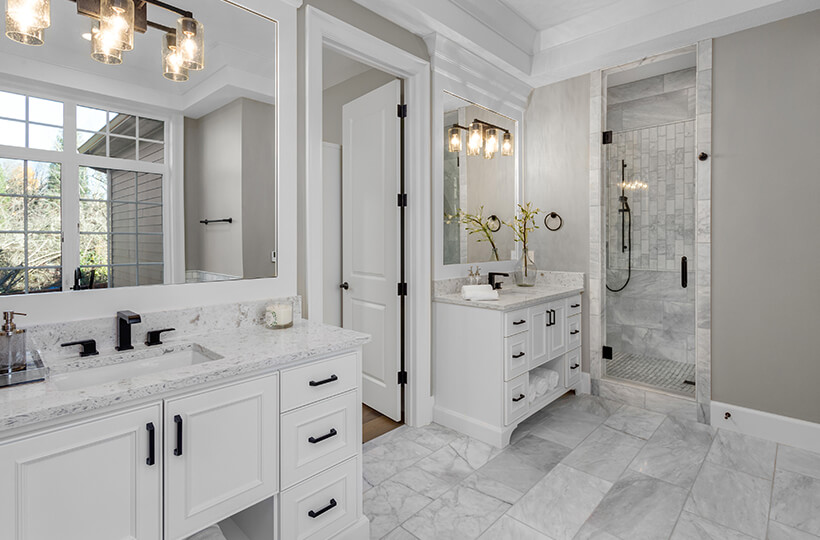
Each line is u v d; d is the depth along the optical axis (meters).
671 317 3.95
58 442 0.97
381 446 2.47
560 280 3.35
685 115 3.76
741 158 2.57
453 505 1.91
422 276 2.70
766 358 2.52
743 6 2.35
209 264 1.71
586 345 3.27
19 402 0.97
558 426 2.73
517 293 2.93
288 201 1.96
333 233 3.21
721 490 2.01
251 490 1.33
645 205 4.03
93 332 1.41
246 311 1.79
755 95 2.52
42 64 1.32
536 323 2.71
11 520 0.92
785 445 2.45
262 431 1.35
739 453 2.36
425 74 2.67
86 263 1.41
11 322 1.13
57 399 0.99
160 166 1.57
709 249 2.69
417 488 2.04
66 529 0.99
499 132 3.29
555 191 3.38
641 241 4.07
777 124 2.46
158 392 1.11
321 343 1.53
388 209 2.79
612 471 2.19
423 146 2.67
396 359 2.78
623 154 4.11
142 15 1.52
